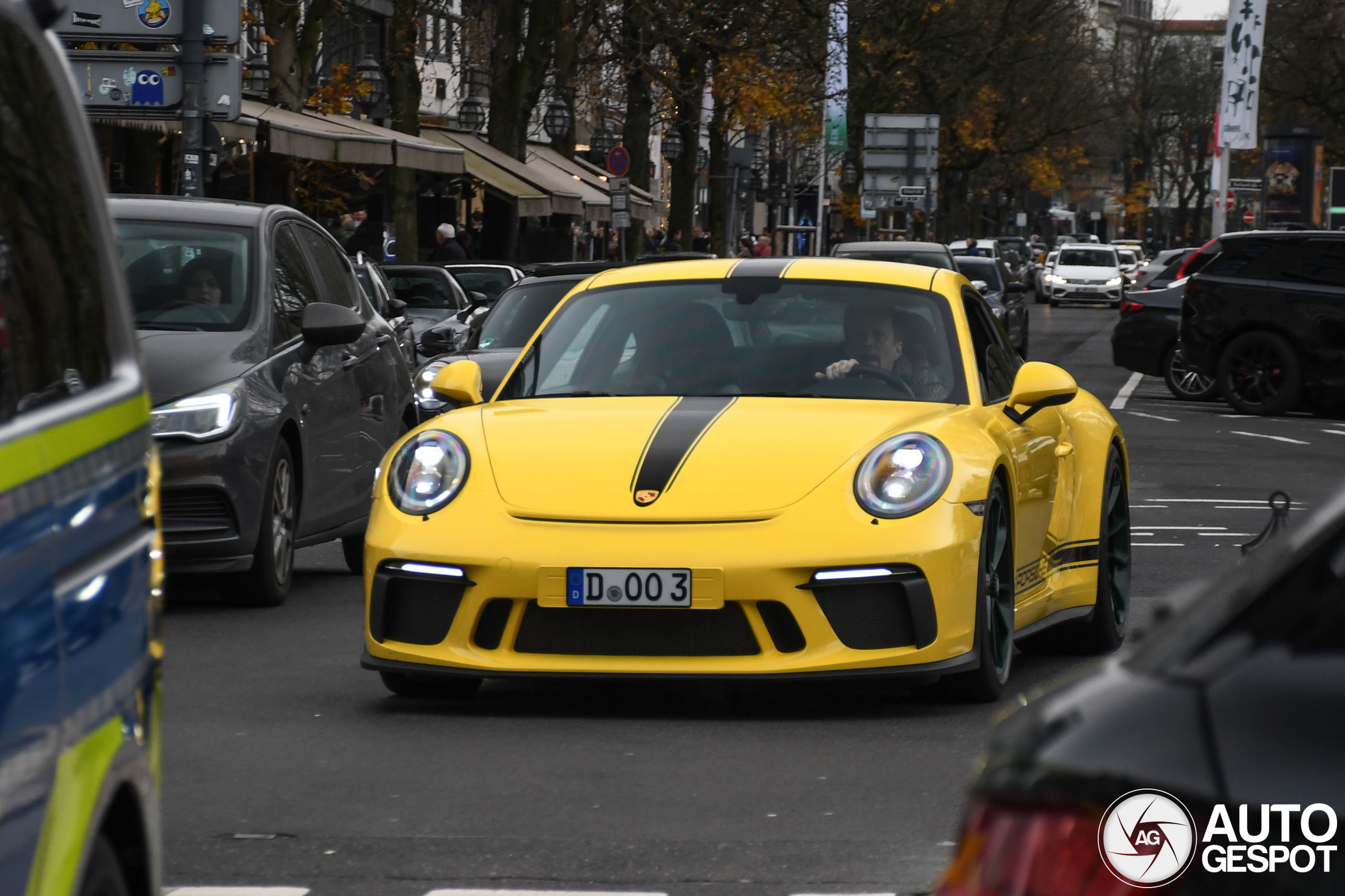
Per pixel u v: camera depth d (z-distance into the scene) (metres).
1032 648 13.77
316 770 9.60
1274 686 2.79
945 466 10.78
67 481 4.64
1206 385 43.50
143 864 5.00
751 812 8.69
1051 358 61.03
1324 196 95.12
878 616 10.42
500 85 69.06
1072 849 2.80
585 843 8.15
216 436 14.99
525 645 10.60
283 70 47.59
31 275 4.77
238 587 15.69
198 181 26.77
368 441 18.03
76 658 4.52
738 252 82.31
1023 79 114.81
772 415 11.27
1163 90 182.88
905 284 12.70
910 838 8.22
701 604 10.31
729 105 76.62
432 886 7.50
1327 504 2.96
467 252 62.03
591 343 12.48
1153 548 19.80
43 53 5.30
